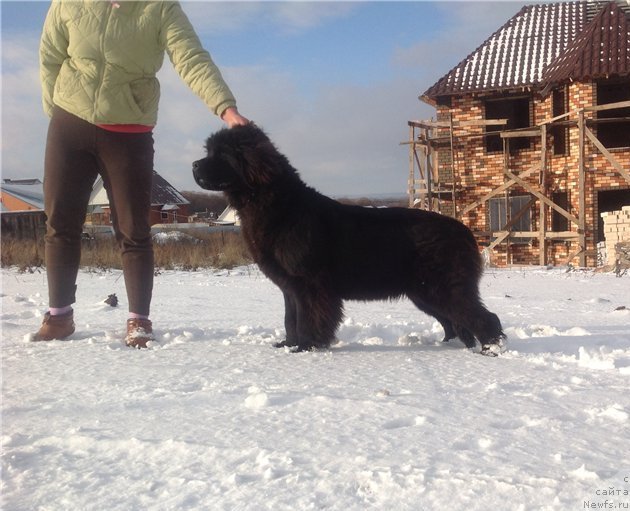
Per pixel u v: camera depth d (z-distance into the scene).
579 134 9.73
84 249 9.66
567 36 11.62
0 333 2.91
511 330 2.92
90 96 2.57
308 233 2.50
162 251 9.65
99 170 2.73
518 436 1.29
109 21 2.55
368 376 1.92
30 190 33.22
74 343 2.60
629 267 8.21
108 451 1.22
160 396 1.64
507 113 11.66
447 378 1.90
